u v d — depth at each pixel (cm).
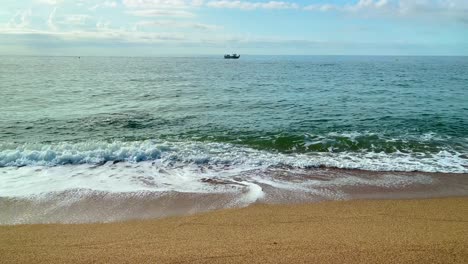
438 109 1848
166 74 4881
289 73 5231
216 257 461
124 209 691
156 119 1598
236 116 1680
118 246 511
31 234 570
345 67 7438
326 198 750
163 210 687
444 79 3969
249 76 4544
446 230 564
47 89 2747
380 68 6969
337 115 1698
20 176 860
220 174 905
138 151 1035
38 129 1386
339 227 582
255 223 611
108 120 1566
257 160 1009
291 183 843
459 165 973
